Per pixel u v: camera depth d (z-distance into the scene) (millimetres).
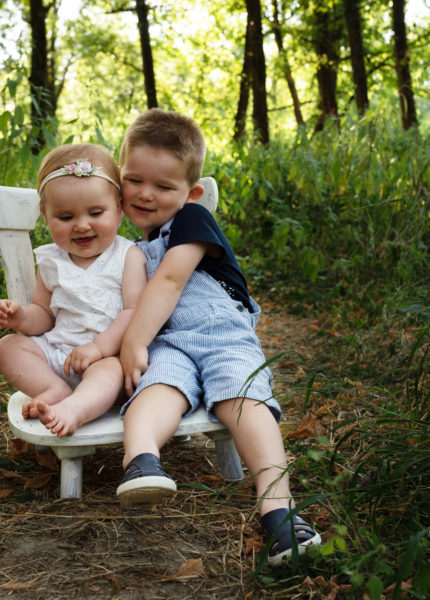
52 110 4801
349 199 4906
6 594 1368
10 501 1808
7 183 3457
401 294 3648
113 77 19266
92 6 18422
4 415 2520
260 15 12391
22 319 2021
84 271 2041
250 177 5715
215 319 1988
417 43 15078
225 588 1414
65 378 1971
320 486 1877
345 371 3127
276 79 17781
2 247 2182
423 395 2439
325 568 1441
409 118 8055
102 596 1366
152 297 1940
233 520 1732
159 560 1518
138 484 1470
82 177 1954
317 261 4547
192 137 2123
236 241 5461
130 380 1872
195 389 1831
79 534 1616
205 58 18641
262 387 1804
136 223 2141
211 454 2246
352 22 10953
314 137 5734
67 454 1773
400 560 1362
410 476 1558
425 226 4355
